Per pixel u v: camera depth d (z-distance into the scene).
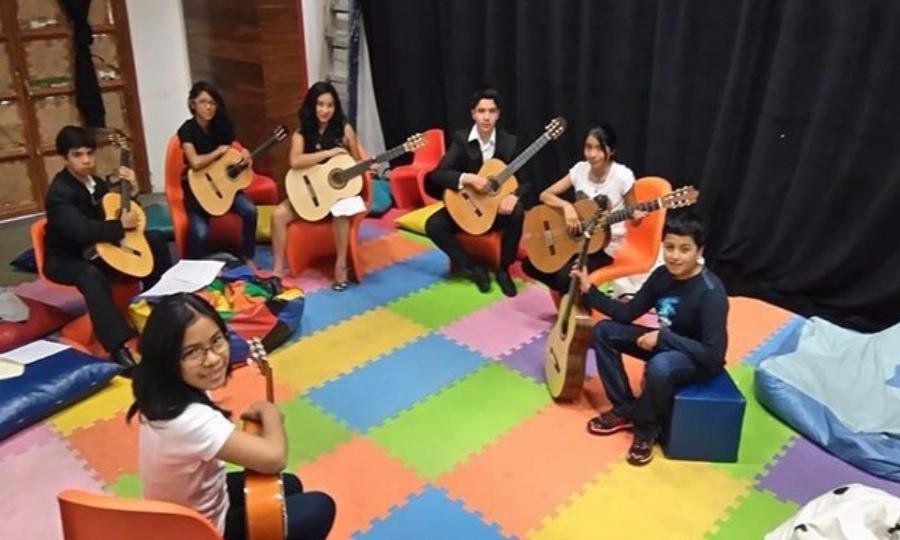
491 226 3.52
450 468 2.44
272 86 4.50
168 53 5.01
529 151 3.47
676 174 3.72
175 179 3.76
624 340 2.56
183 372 1.49
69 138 2.99
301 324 3.34
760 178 3.40
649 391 2.38
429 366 3.02
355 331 3.29
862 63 3.04
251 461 1.57
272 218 3.74
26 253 3.97
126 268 3.12
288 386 2.89
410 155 4.91
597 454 2.49
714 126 3.54
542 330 3.28
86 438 2.59
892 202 3.05
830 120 3.14
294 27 4.50
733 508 2.25
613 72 3.83
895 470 2.33
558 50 3.96
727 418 2.37
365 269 3.89
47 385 2.68
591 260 3.13
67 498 1.41
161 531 1.41
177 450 1.50
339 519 2.22
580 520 2.21
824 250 3.32
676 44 3.49
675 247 2.33
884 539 1.87
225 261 3.78
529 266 3.31
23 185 4.65
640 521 2.21
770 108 3.28
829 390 2.64
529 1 3.99
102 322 2.92
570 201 3.38
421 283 3.73
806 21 3.11
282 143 4.62
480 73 4.45
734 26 3.36
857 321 3.27
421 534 2.17
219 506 1.63
